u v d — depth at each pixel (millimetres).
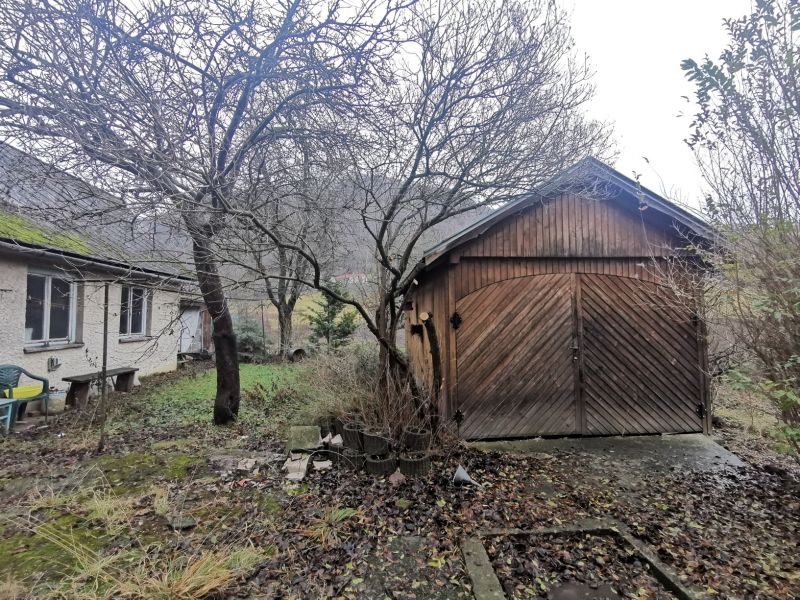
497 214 5254
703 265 5359
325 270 6625
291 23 3650
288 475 3971
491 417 5391
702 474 4305
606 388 5562
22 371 6117
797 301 2771
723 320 3586
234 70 3990
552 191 5242
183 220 4055
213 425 5867
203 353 13727
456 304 5438
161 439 5227
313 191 5062
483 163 4875
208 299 5551
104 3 3273
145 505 3389
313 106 4285
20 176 4699
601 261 5645
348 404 4910
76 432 5508
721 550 2922
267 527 3082
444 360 5418
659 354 5633
